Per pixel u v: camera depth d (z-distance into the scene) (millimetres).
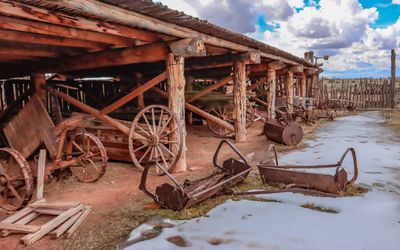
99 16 4512
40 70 8172
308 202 4492
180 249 3383
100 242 3645
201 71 14188
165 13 5066
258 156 7961
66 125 5836
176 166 6773
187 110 14195
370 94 24344
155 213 4422
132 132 6688
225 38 7668
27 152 6621
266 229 3738
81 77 12375
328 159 7148
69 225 4012
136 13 4980
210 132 12344
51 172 5941
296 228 3717
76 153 6266
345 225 3719
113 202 4973
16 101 8492
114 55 7086
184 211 4379
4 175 4629
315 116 15781
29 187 4508
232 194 5000
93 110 7324
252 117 13461
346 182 4922
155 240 3607
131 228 3984
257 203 4609
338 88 26031
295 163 6969
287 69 15180
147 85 6820
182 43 6141
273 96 12625
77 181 6125
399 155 7375
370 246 3219
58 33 4965
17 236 3855
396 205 4281
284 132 9188
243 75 9805
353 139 9867
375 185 5168
